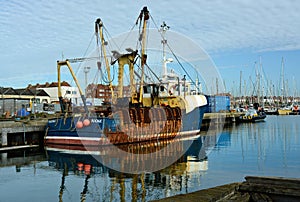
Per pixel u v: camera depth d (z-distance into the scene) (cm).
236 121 5697
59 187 1329
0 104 4531
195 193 554
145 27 3009
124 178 1464
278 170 1590
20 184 1396
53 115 3909
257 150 2336
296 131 3809
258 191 446
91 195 1188
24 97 6656
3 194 1232
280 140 2961
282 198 430
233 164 1770
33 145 2803
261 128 4397
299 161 1830
